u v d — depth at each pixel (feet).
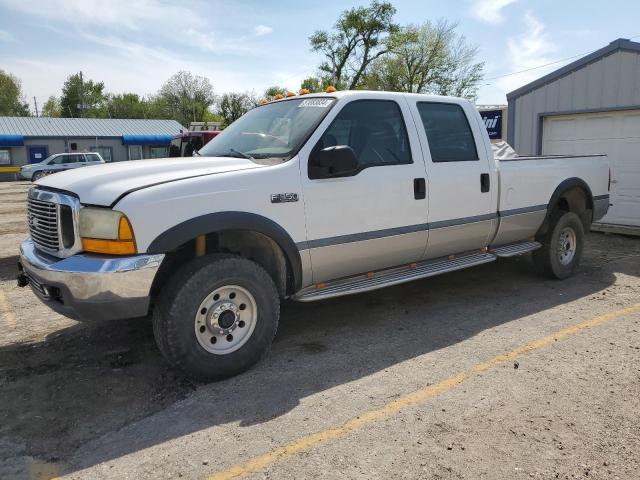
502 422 10.37
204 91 244.42
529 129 36.99
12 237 35.29
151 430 10.33
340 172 13.64
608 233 32.63
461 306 17.95
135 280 11.05
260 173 12.66
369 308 17.92
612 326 15.70
